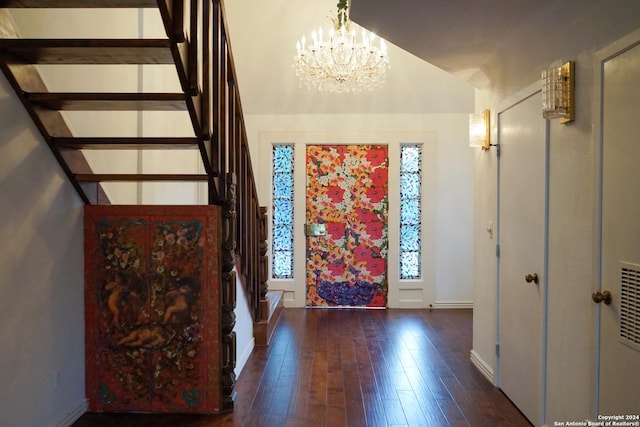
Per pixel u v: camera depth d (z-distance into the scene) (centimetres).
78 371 276
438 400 300
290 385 327
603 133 188
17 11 232
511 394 296
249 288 388
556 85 216
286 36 504
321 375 347
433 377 342
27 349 228
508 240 299
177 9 199
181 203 461
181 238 282
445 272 579
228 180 289
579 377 211
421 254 580
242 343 371
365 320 523
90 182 282
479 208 362
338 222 585
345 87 483
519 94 277
